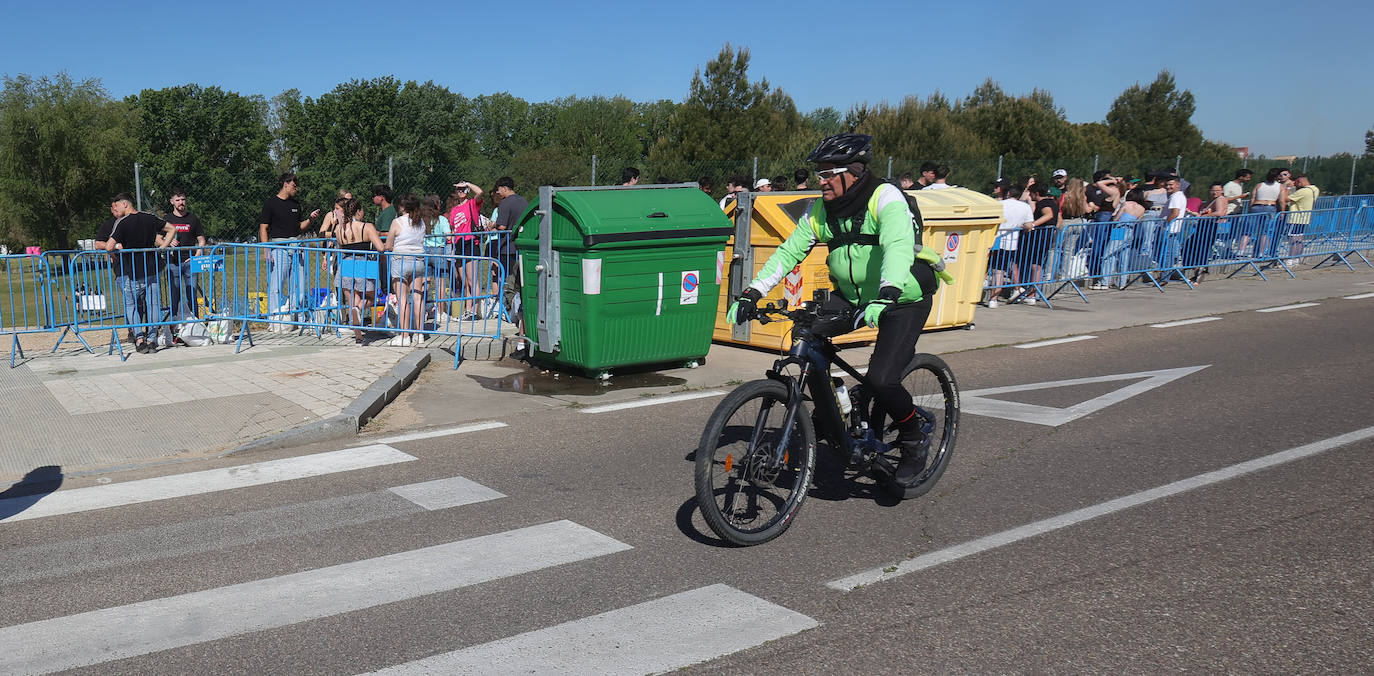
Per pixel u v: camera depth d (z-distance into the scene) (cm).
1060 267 1259
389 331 873
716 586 358
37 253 805
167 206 1509
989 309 1168
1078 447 552
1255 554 386
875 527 423
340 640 315
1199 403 657
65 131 4072
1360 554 384
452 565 380
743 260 871
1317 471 498
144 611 338
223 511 445
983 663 297
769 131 3394
